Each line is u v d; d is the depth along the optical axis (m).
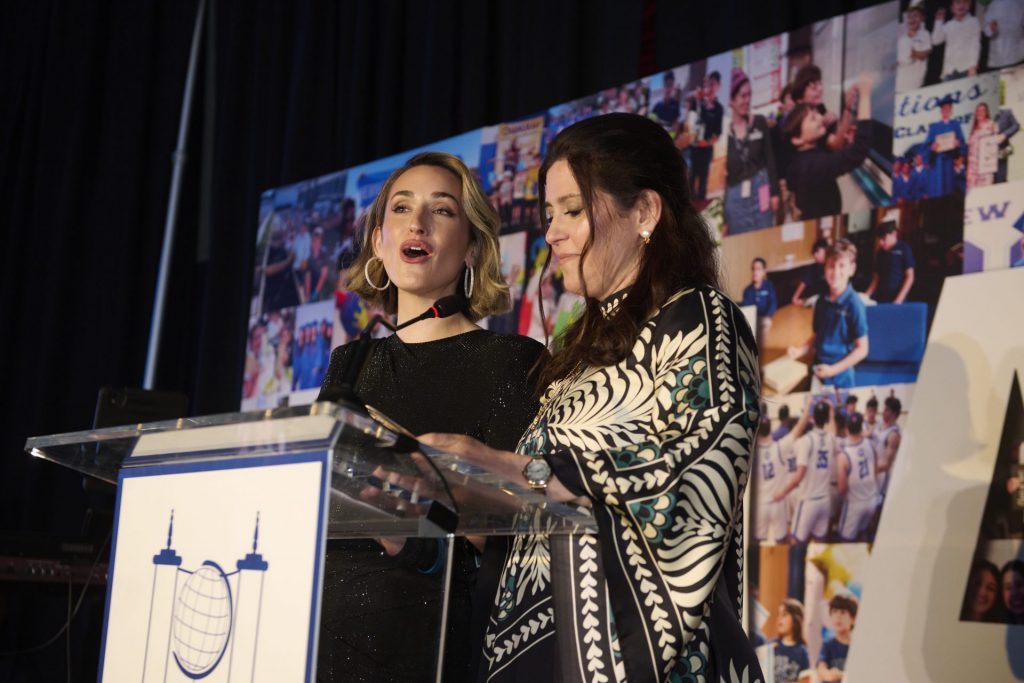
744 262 2.75
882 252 2.52
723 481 1.21
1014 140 2.37
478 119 3.70
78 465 1.41
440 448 1.09
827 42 2.71
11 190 5.17
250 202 4.32
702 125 2.91
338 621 1.45
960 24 2.49
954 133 2.46
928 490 2.32
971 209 2.40
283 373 3.86
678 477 1.19
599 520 1.21
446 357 1.79
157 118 4.85
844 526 2.46
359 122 4.03
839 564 2.46
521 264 3.25
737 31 3.07
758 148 2.79
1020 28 2.41
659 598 1.17
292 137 4.18
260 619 1.07
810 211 2.66
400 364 1.81
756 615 2.55
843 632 2.42
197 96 4.87
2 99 5.27
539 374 1.67
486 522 1.25
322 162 4.19
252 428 1.09
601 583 1.23
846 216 2.59
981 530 2.24
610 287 1.50
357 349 1.21
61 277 4.75
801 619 2.49
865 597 2.35
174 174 4.72
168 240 4.65
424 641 1.38
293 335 3.86
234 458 1.16
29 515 4.57
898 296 2.47
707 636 1.23
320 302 3.80
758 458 2.61
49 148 5.01
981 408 2.29
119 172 4.79
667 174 1.49
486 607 1.46
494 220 1.94
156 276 4.73
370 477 1.15
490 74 3.77
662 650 1.16
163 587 1.20
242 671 1.07
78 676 3.06
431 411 1.74
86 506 4.46
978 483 2.26
